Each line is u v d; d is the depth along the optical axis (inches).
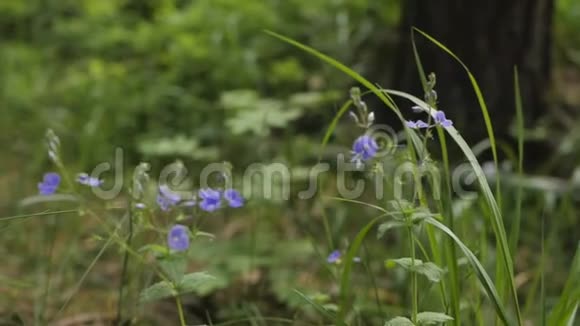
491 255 164.2
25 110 271.7
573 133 224.7
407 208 98.9
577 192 200.1
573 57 285.4
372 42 275.0
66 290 164.9
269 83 270.7
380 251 180.4
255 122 206.7
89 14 322.7
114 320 151.2
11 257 179.6
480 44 222.1
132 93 271.6
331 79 263.0
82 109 267.1
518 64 225.0
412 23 227.6
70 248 174.4
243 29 283.1
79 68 302.8
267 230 191.0
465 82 223.9
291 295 150.5
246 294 165.2
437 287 117.0
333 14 290.4
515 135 222.5
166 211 107.0
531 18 224.8
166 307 161.5
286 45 281.6
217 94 268.8
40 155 231.6
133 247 149.8
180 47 271.7
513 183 201.0
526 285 172.9
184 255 100.5
